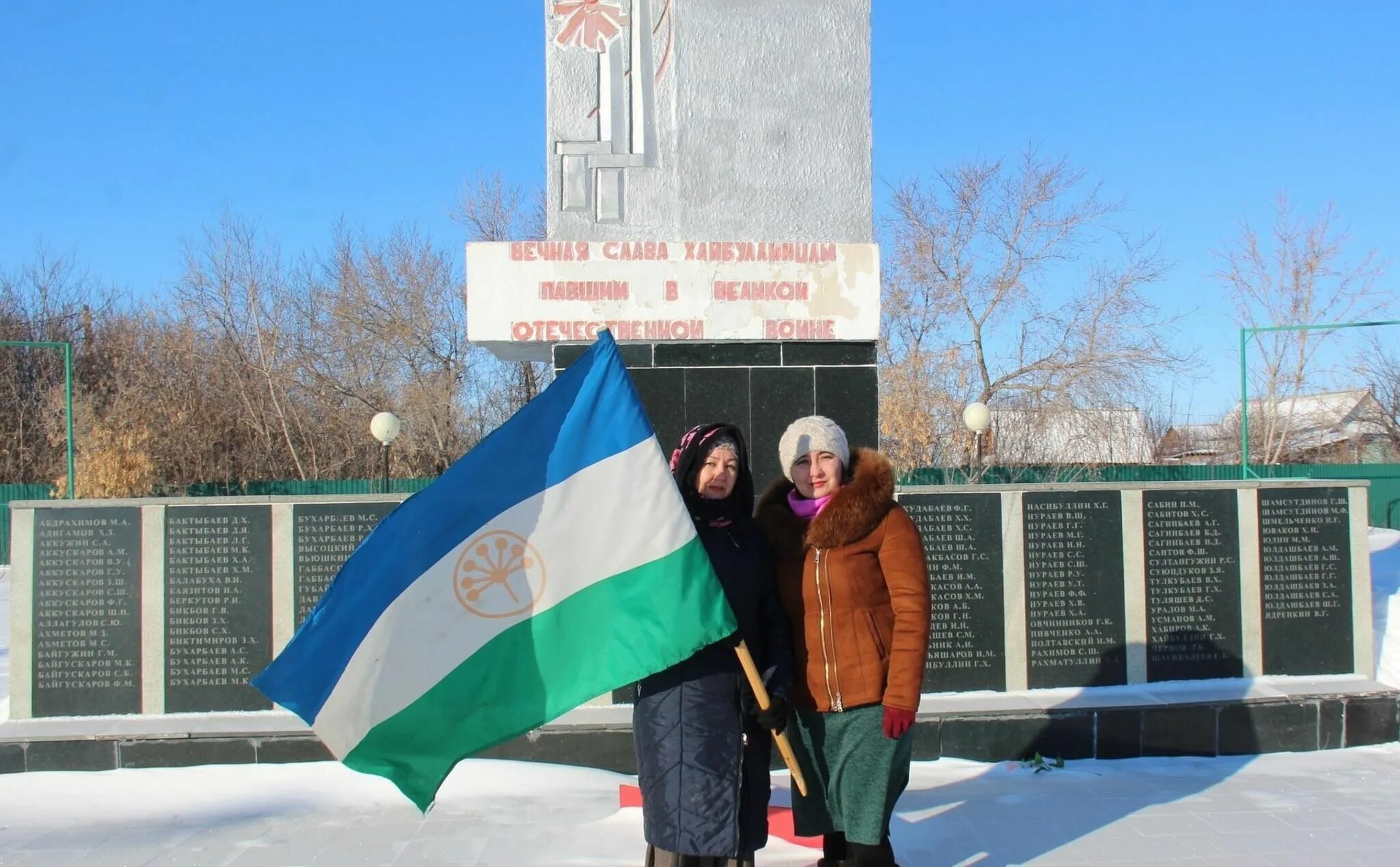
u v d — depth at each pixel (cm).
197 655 595
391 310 2762
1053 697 593
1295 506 630
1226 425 3044
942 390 2298
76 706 589
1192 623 620
